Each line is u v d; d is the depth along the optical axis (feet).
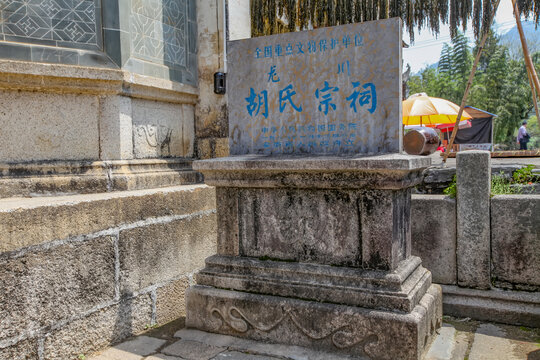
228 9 14.34
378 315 8.63
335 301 9.21
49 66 10.48
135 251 10.64
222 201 10.71
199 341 10.01
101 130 11.66
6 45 10.16
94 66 11.25
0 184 10.03
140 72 12.25
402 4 14.61
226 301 10.21
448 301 11.62
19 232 8.20
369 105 9.58
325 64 10.00
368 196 9.11
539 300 10.71
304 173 9.47
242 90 11.00
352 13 15.24
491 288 11.44
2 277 7.91
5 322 7.98
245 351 9.42
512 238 11.19
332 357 8.89
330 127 9.99
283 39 10.45
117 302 10.19
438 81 96.94
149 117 12.90
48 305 8.70
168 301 11.61
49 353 8.73
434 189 15.37
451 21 14.26
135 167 12.16
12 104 10.48
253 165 9.79
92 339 9.59
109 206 9.98
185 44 14.10
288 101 10.44
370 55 9.53
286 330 9.55
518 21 13.76
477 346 9.68
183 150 14.25
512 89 86.84
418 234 12.18
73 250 9.19
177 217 11.89
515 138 91.45
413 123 36.11
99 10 11.37
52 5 10.78
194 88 14.30
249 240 10.47
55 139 11.05
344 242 9.42
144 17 12.50
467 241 11.57
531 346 9.62
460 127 43.34
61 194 10.72
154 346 9.90
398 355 8.45
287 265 9.86
